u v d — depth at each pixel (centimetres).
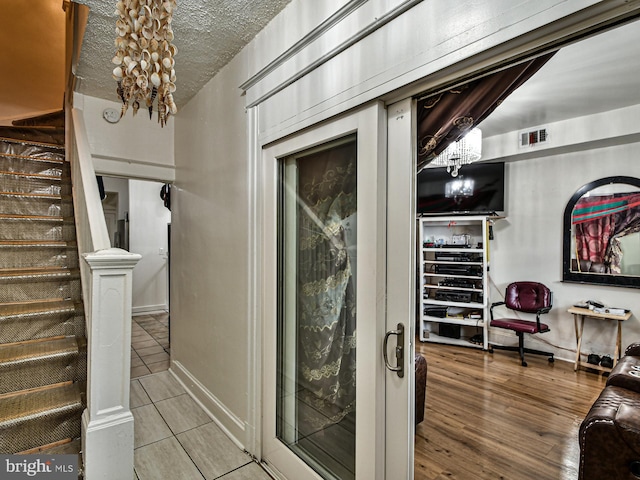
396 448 137
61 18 362
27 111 374
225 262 243
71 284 246
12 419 166
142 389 306
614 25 87
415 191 134
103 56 233
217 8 183
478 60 105
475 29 102
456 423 254
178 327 331
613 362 350
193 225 299
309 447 180
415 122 133
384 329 140
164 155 337
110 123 307
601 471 155
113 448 150
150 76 120
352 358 156
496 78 121
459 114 130
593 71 257
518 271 432
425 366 244
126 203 677
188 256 309
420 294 471
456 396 299
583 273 380
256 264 207
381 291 139
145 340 464
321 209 173
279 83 184
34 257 255
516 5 94
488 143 421
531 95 300
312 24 164
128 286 154
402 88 125
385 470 142
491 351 425
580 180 383
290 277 196
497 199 430
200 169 284
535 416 264
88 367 156
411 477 133
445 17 109
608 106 323
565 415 266
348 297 158
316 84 161
